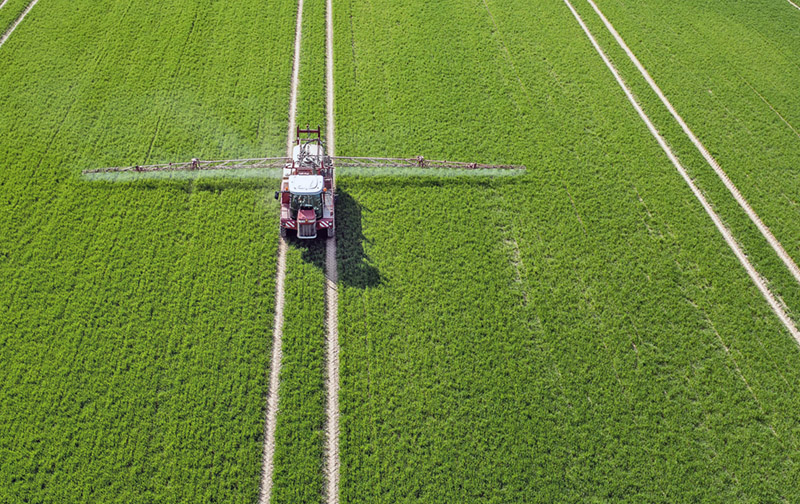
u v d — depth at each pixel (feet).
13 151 81.61
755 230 81.15
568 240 77.77
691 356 66.80
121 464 55.16
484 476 56.59
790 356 67.41
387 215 78.69
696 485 57.11
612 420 60.90
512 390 62.64
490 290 71.20
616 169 87.81
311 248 74.28
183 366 61.93
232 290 68.80
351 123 91.40
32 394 58.85
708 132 95.40
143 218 75.46
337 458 57.57
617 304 70.95
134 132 86.38
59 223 73.87
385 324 67.10
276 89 95.35
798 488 57.00
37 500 52.65
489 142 90.38
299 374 62.18
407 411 60.39
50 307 65.57
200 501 53.57
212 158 83.97
